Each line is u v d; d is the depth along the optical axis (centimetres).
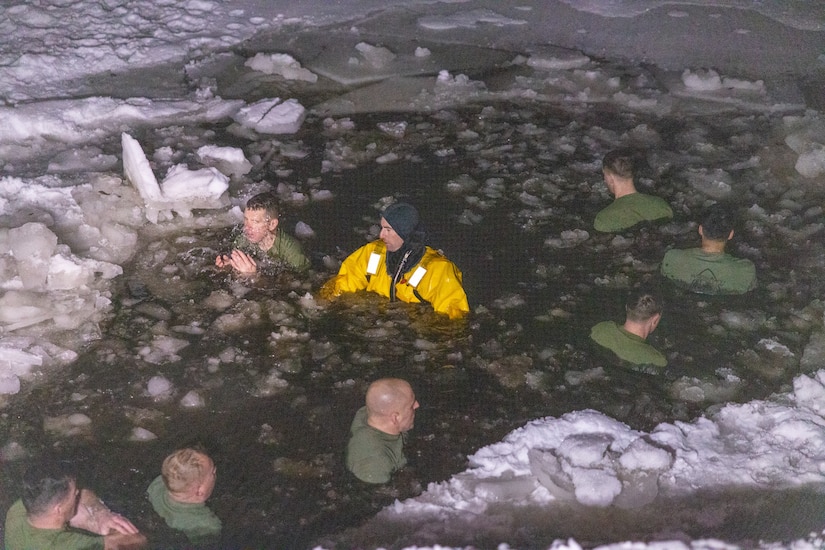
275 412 518
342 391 534
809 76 973
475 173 776
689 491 461
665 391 541
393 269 591
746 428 508
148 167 699
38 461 484
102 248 658
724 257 628
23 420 512
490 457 484
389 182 761
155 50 1006
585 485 455
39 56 953
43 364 552
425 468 481
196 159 781
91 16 1084
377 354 562
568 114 894
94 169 767
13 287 617
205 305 606
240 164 777
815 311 606
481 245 677
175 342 570
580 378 548
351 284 609
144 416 514
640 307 553
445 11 1154
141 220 696
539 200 734
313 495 463
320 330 582
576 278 641
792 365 562
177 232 686
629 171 702
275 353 563
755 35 1079
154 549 433
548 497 459
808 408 523
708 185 758
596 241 682
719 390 542
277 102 888
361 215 712
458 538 435
